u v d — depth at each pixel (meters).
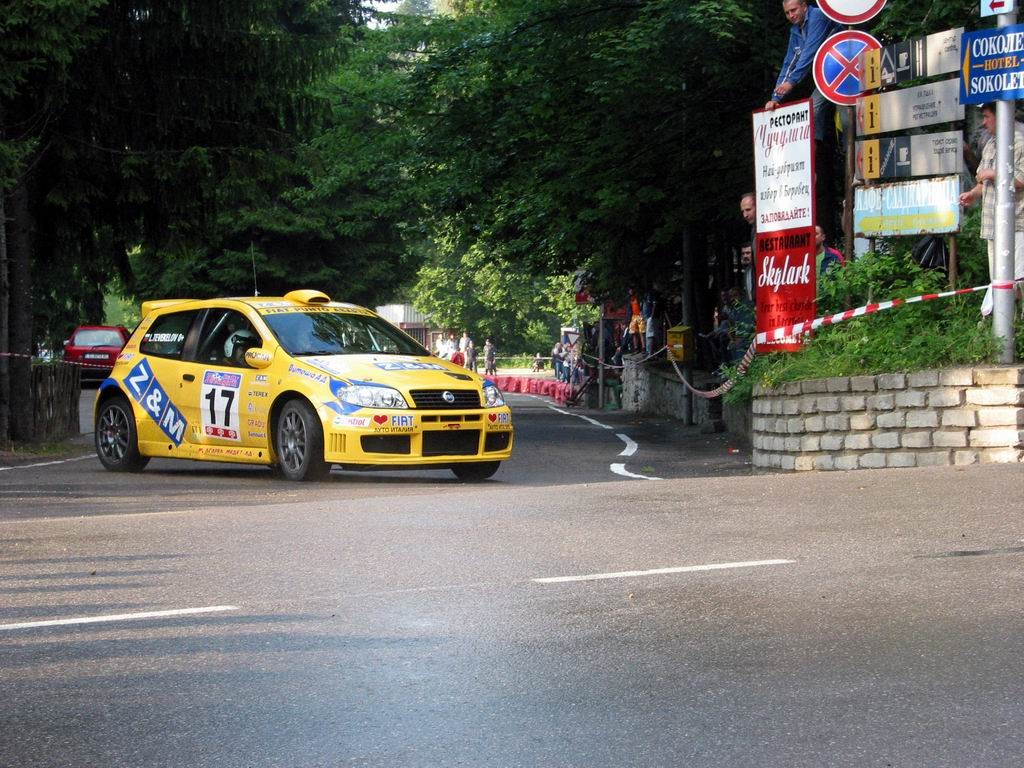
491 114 25.20
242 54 19.88
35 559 7.63
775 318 14.09
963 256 13.61
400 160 28.42
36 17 16.42
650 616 5.79
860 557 6.95
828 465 12.27
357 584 6.61
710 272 31.27
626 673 4.91
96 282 22.27
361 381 12.67
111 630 5.73
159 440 14.51
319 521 8.88
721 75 22.30
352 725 4.33
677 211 25.00
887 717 4.31
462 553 7.43
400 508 9.44
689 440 20.64
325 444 12.63
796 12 15.30
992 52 11.58
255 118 20.53
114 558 7.58
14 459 17.39
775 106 14.06
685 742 4.11
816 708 4.43
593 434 22.72
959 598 5.95
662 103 23.00
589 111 24.14
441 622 5.76
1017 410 11.11
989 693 4.55
